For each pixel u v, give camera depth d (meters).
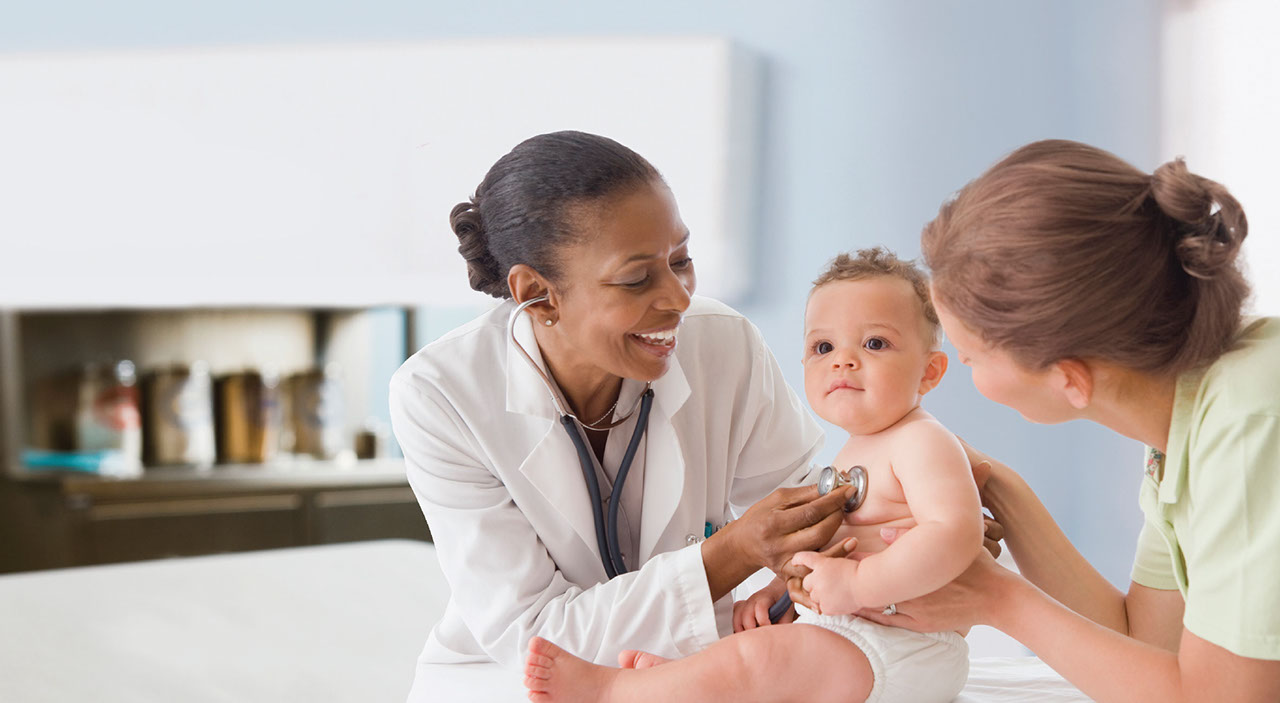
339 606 1.98
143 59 3.35
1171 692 0.97
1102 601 1.28
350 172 3.38
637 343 1.24
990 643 2.13
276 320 3.81
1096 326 0.93
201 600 2.01
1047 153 0.98
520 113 3.35
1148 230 0.93
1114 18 3.28
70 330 3.65
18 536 3.34
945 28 3.38
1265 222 3.05
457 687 1.34
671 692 1.13
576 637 1.24
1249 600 0.90
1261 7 3.08
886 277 1.24
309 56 3.35
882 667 1.11
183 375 3.63
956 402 3.32
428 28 3.37
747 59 3.37
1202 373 0.96
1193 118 3.18
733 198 3.37
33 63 3.35
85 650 1.75
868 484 1.20
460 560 1.32
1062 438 3.29
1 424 3.52
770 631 1.14
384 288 3.42
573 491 1.33
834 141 3.39
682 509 1.38
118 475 3.37
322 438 3.68
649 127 3.35
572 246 1.19
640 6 3.37
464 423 1.34
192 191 3.39
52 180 3.37
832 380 1.23
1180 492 0.99
